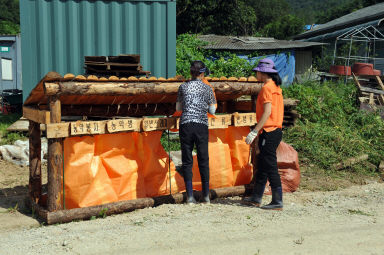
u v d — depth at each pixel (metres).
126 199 4.62
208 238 3.60
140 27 8.99
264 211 4.62
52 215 4.12
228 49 20.33
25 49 8.67
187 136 4.72
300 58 24.22
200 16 34.06
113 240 3.56
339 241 3.52
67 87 4.09
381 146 7.93
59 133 4.09
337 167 7.08
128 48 9.01
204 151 4.79
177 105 4.86
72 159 4.25
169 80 4.88
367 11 27.31
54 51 8.78
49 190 4.18
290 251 3.28
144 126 4.63
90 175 4.32
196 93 4.72
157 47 9.09
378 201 5.18
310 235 3.68
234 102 6.12
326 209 4.72
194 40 15.52
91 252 3.30
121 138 4.59
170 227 3.92
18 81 22.50
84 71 8.95
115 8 8.88
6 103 14.09
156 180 4.90
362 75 13.02
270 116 4.66
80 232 3.83
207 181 4.86
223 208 4.73
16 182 6.23
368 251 3.29
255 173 5.42
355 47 22.64
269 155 4.69
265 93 4.58
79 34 8.85
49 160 4.16
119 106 5.16
